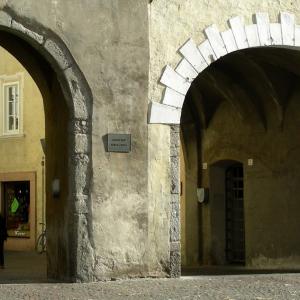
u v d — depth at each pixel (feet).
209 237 73.31
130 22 45.57
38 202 94.99
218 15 48.47
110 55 44.98
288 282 44.98
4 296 38.52
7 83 99.40
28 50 48.96
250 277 47.83
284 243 63.87
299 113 62.13
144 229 45.32
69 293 39.47
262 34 49.73
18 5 42.63
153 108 45.93
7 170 98.94
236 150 69.82
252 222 67.77
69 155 44.47
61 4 43.78
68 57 43.96
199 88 70.69
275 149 65.00
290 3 50.85
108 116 44.80
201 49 47.70
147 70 45.93
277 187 64.75
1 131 99.66
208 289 41.32
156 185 45.91
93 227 44.06
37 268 63.57
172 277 46.11
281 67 60.13
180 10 47.32
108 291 40.14
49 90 49.08
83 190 44.11
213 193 73.46
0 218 63.98
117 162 44.86
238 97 67.21
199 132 74.69
